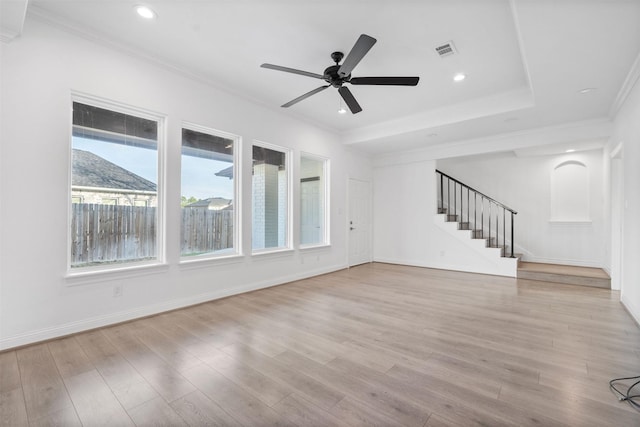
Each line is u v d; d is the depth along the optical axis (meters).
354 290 4.38
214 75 3.66
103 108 3.01
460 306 3.60
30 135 2.50
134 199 3.23
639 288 2.97
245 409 1.70
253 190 4.48
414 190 6.50
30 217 2.50
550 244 5.89
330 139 5.77
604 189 5.14
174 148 3.45
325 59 3.28
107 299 2.93
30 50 2.51
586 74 3.06
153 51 3.14
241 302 3.76
